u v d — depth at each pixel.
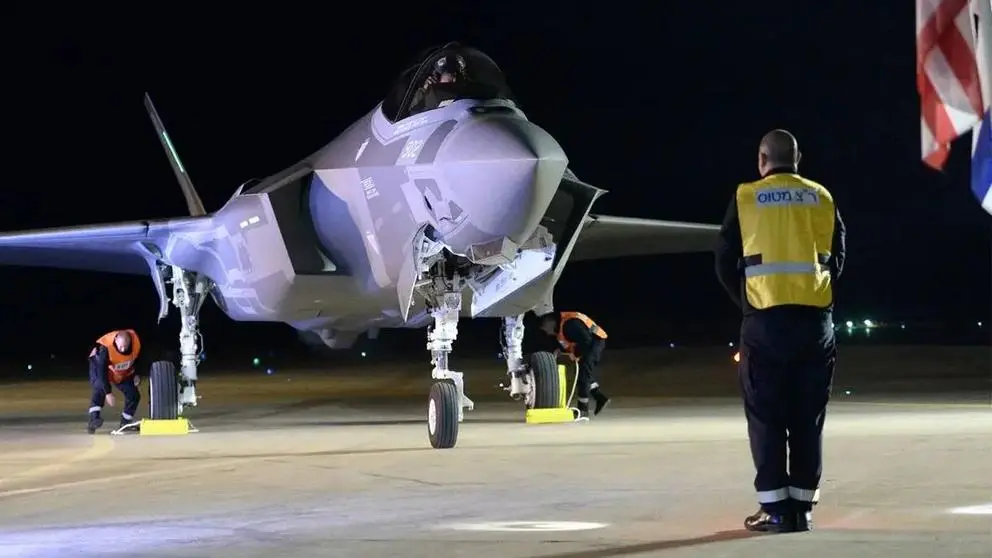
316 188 14.34
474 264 13.38
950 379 25.08
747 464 10.75
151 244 16.27
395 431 15.35
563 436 13.94
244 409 20.47
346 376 31.56
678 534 7.09
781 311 7.13
